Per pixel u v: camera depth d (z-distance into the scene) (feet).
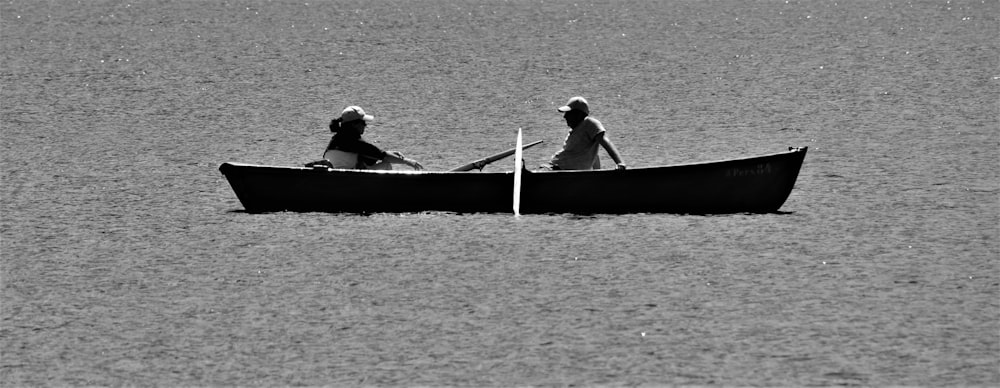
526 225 200.54
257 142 297.74
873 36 462.60
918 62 404.16
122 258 188.44
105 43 470.39
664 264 178.81
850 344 143.84
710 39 468.34
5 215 218.79
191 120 326.24
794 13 531.09
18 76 397.19
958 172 247.70
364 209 209.97
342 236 196.65
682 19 522.47
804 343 144.56
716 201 206.69
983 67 391.04
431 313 158.61
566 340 147.33
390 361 141.69
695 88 371.15
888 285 167.53
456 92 369.50
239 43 469.98
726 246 188.14
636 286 168.55
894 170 251.60
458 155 280.31
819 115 322.96
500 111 339.16
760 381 133.18
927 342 143.95
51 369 141.18
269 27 511.40
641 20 522.47
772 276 172.55
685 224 200.85
